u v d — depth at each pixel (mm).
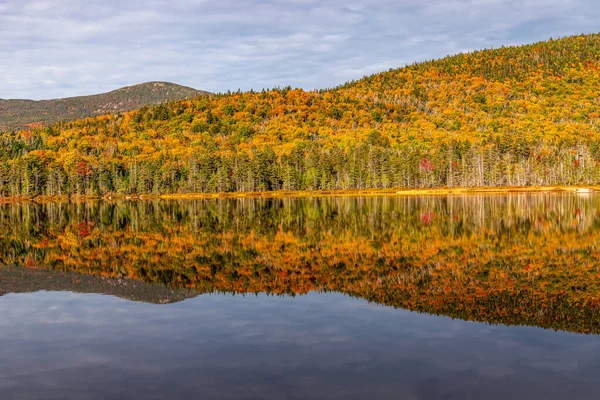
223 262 38562
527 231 54750
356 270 34375
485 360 16766
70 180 186375
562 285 28891
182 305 24891
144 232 61500
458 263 36438
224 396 14125
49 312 23766
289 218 77062
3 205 143125
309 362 16609
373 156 189875
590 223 62250
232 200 146000
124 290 28812
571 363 16516
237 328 20609
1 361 17109
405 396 14055
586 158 188750
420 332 19859
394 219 71438
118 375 15727
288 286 29359
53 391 14633
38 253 44875
